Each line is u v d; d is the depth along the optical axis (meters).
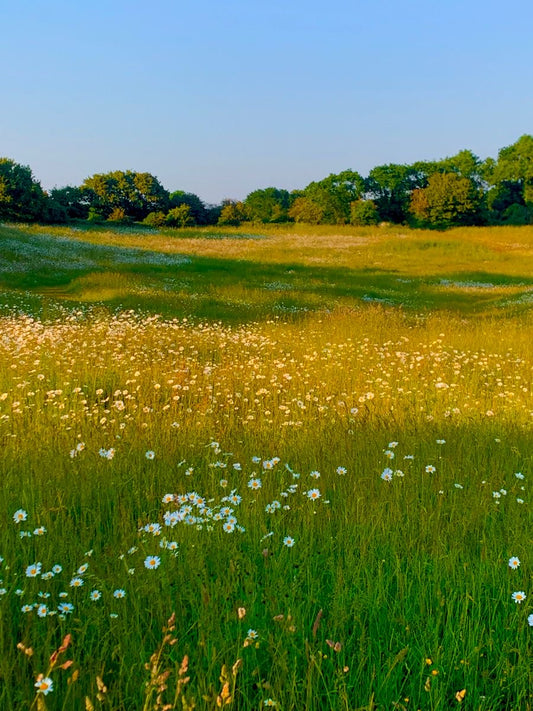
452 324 18.45
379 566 3.65
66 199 93.44
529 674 2.89
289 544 3.78
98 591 3.34
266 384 9.88
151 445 6.24
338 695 2.74
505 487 5.25
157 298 24.14
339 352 12.77
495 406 8.69
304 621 3.25
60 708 2.67
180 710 2.62
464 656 3.03
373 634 3.26
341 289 32.69
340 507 4.68
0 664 2.72
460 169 112.69
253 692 2.89
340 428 7.06
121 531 4.23
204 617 3.11
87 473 5.29
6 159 69.94
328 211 99.81
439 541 4.00
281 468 5.59
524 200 104.12
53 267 35.16
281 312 21.59
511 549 4.02
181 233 71.44
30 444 6.25
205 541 3.99
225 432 6.87
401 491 4.98
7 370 9.91
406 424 7.29
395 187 105.12
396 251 55.28
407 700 2.69
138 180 98.31
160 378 9.89
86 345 11.66
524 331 16.78
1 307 19.61
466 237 68.69
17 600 3.36
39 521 4.18
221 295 27.22
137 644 3.02
